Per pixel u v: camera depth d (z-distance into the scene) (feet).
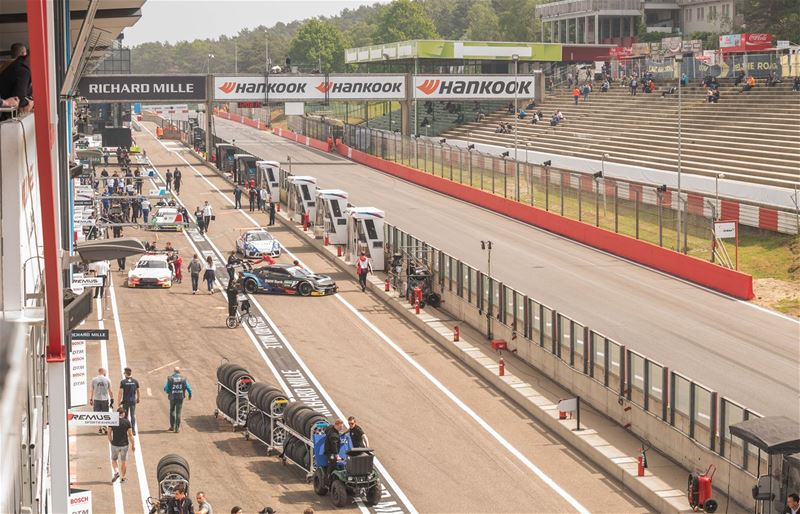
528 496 102.47
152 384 138.10
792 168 247.91
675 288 191.01
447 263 176.14
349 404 131.03
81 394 114.11
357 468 99.14
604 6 538.47
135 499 99.91
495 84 403.75
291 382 139.85
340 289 199.31
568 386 132.57
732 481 97.14
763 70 333.42
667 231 214.48
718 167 270.46
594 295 184.75
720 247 197.47
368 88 391.65
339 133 441.27
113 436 103.50
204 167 409.08
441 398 134.00
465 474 108.37
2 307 37.47
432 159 333.21
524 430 122.21
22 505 34.40
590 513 98.07
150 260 204.44
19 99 45.03
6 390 31.48
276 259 227.20
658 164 291.58
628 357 117.50
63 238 96.99
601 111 373.81
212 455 112.78
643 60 391.04
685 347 151.94
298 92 384.27
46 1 43.45
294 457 107.45
